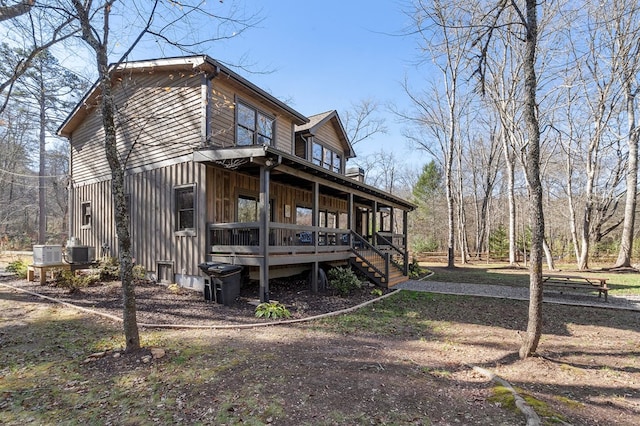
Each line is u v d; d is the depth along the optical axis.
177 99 9.71
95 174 12.45
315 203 9.69
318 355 4.71
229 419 3.01
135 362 4.27
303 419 3.02
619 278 14.05
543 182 28.23
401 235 15.79
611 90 17.39
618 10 13.51
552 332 6.21
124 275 4.59
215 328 5.96
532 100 4.56
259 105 11.30
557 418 3.09
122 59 4.89
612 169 22.39
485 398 3.51
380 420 3.03
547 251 18.92
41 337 5.34
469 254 29.03
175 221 9.59
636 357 4.92
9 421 2.98
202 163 8.84
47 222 32.56
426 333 6.04
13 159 26.97
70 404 3.28
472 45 5.29
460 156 25.45
